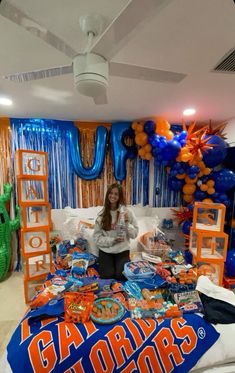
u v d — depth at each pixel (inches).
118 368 40.4
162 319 47.5
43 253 84.9
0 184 104.9
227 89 67.6
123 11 25.8
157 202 121.6
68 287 57.6
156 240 88.3
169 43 43.3
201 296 55.9
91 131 110.5
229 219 114.7
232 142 104.5
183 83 62.9
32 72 42.9
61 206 111.5
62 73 43.9
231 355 44.6
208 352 44.1
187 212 112.3
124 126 107.1
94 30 36.6
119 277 72.3
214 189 108.9
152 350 42.2
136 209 113.1
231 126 105.3
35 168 84.7
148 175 118.6
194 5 33.4
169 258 77.4
